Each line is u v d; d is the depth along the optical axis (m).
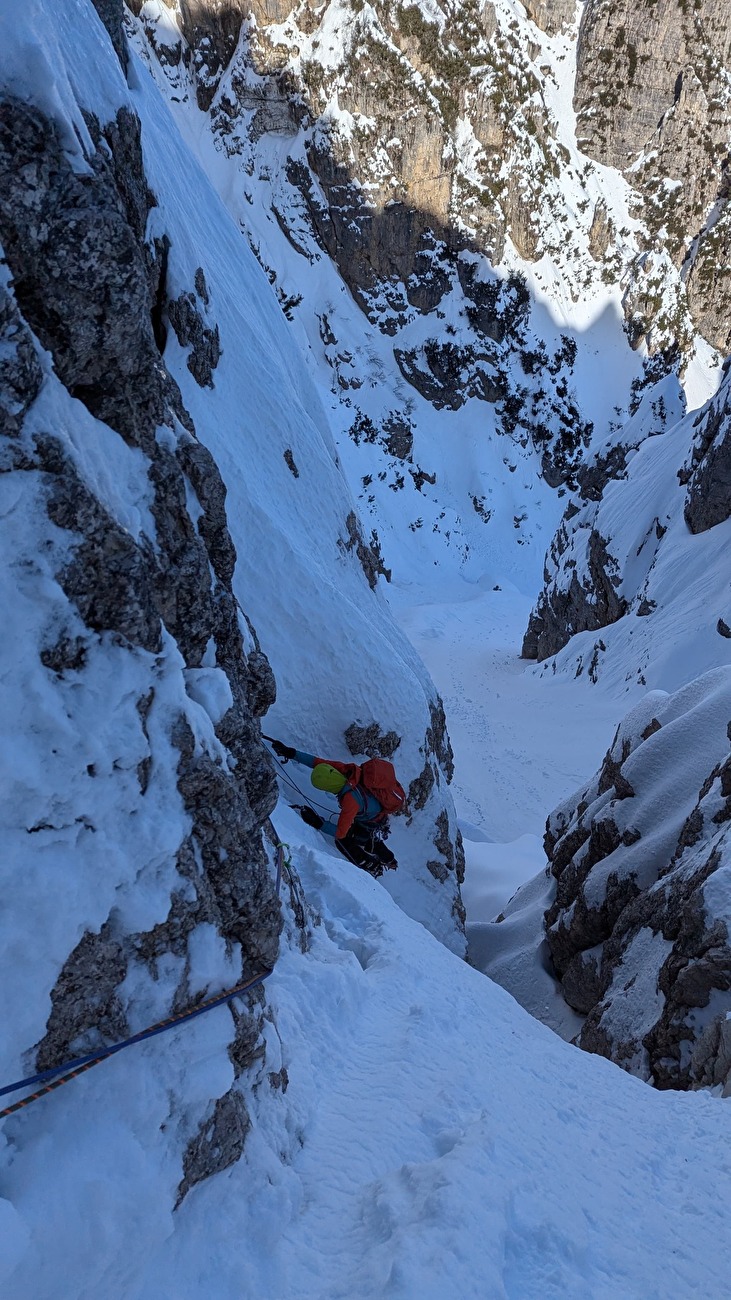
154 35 62.47
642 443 31.02
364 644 7.91
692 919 6.73
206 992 2.41
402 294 63.22
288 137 62.56
